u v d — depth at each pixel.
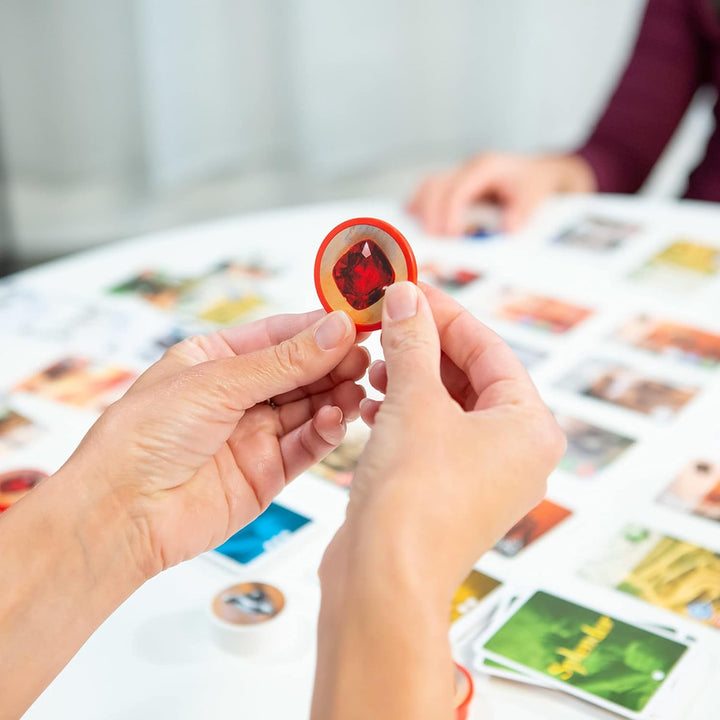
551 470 0.44
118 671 0.49
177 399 0.49
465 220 0.86
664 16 1.05
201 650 0.49
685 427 0.62
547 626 0.50
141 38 1.57
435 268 0.79
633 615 0.51
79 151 1.66
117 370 0.69
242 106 1.66
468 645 0.50
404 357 0.44
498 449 0.42
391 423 0.43
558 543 0.54
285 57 1.63
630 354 0.69
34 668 0.47
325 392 0.53
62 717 0.47
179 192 1.71
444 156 1.74
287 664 0.49
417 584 0.39
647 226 0.84
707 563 0.53
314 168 1.69
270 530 0.56
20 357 0.71
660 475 0.58
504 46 1.64
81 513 0.48
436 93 1.68
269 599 0.51
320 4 1.57
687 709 0.46
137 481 0.49
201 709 0.47
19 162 1.66
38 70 1.59
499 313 0.73
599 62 1.67
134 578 0.49
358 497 0.42
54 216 1.71
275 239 0.83
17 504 0.48
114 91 1.62
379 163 1.73
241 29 1.60
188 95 1.61
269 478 0.53
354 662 0.39
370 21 1.60
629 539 0.54
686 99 1.07
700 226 0.84
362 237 0.51
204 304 0.75
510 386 0.46
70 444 0.62
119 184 1.70
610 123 1.07
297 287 0.77
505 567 0.53
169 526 0.50
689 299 0.75
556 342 0.70
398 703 0.38
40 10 1.55
